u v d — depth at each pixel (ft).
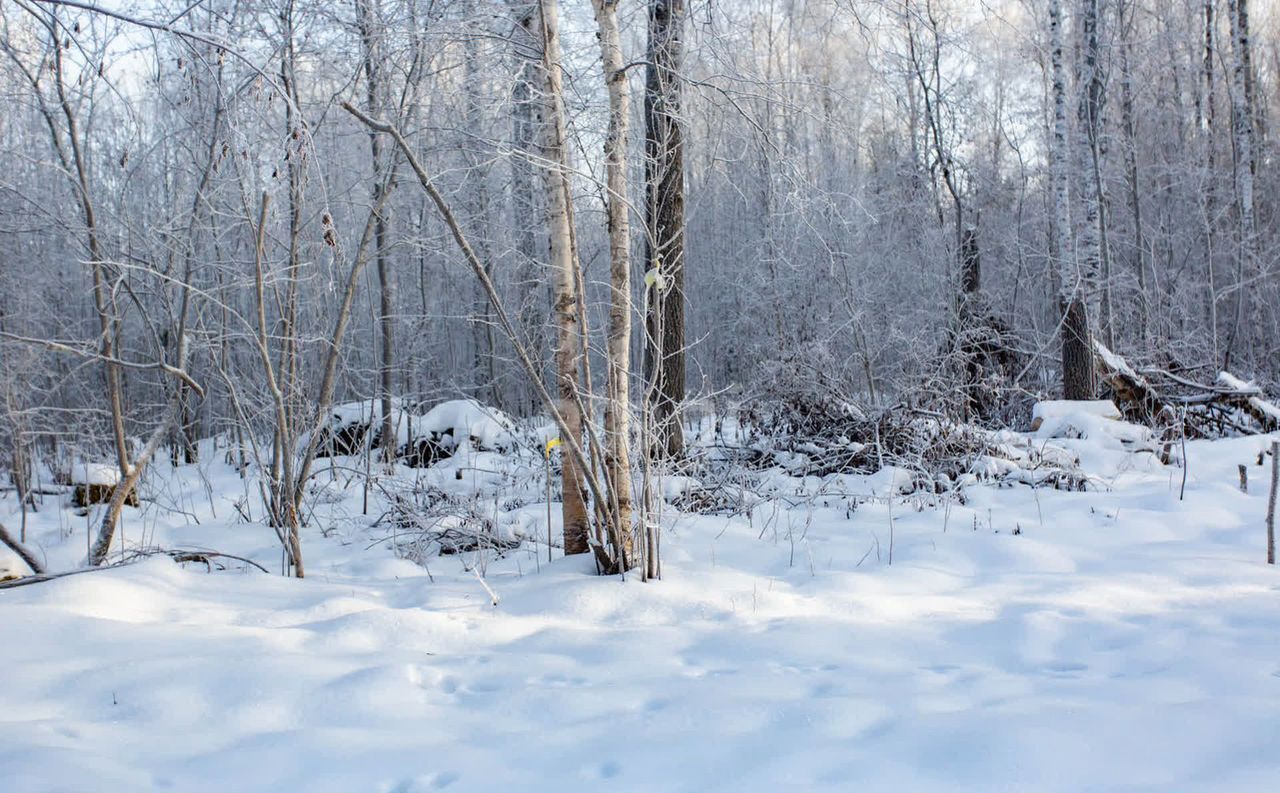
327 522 28.25
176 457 43.86
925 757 9.78
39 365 33.04
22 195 22.07
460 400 48.06
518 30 22.15
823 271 55.72
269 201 20.56
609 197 19.94
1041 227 73.92
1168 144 77.82
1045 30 65.46
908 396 35.29
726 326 70.49
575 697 12.30
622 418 19.76
